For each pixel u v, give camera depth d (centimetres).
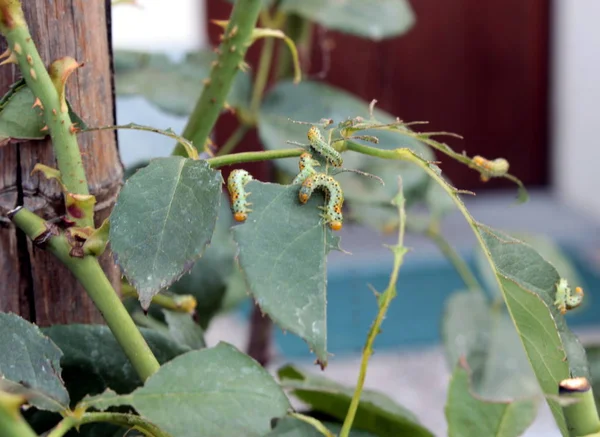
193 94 76
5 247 51
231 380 45
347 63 229
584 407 44
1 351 45
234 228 45
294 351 175
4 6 46
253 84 82
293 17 83
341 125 48
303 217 45
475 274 209
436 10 242
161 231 45
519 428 46
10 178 50
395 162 79
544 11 250
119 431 50
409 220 87
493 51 251
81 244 47
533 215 255
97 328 51
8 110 49
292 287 44
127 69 77
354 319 192
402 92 247
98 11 51
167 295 61
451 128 258
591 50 240
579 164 256
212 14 206
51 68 47
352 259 214
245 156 47
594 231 241
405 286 206
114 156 53
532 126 265
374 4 80
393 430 54
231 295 92
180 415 44
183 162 46
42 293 52
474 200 268
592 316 201
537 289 48
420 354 187
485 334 79
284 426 49
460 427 47
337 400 55
